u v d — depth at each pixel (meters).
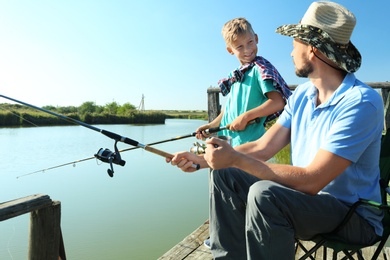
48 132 17.97
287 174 1.43
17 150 10.82
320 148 1.46
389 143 1.75
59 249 1.77
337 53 1.50
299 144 1.69
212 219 1.71
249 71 2.54
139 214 4.62
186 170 1.78
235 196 1.65
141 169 8.27
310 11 1.59
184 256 2.46
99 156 1.72
